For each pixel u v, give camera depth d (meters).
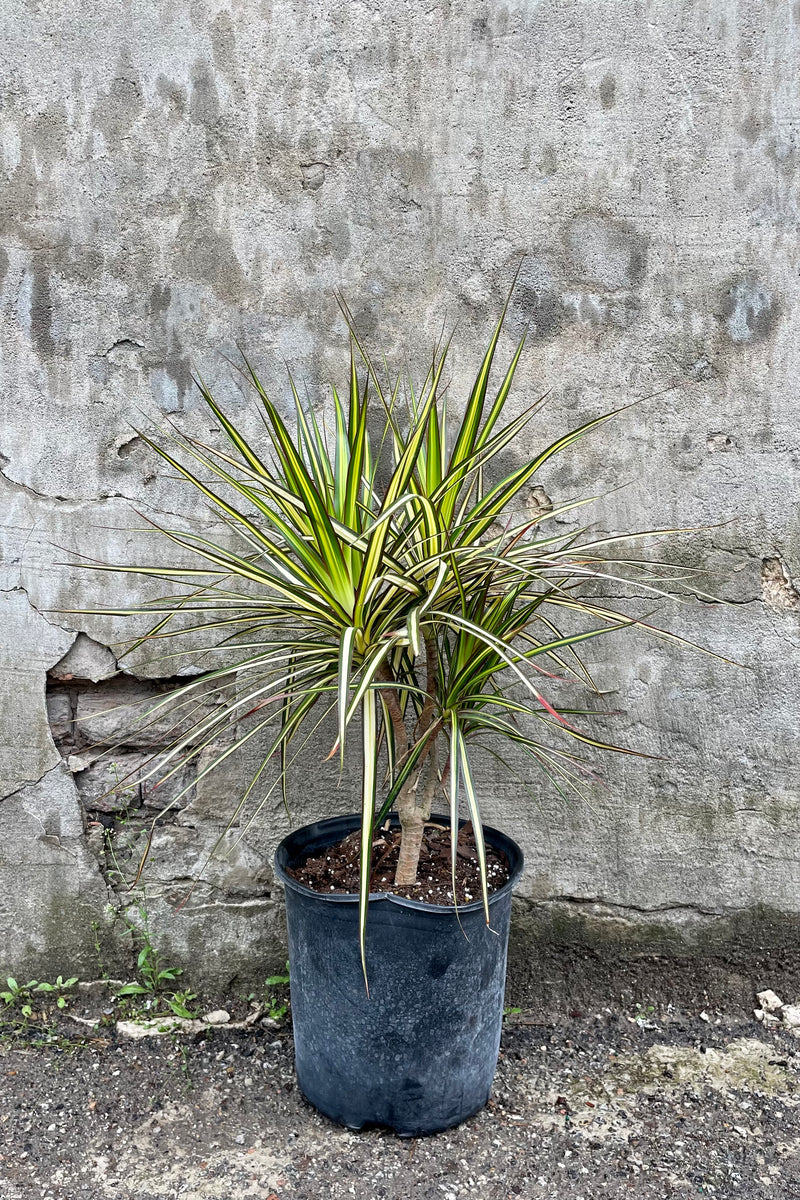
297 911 1.96
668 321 2.34
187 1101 2.13
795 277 2.32
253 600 1.88
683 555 2.39
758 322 2.33
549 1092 2.17
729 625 2.41
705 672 2.42
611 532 2.39
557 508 1.99
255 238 2.31
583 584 2.39
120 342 2.35
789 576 2.39
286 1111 2.11
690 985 2.51
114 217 2.31
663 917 2.50
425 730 1.98
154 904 2.48
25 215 2.31
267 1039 2.35
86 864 2.47
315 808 2.45
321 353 2.34
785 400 2.35
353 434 1.84
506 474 2.38
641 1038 2.38
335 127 2.29
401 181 2.30
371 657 1.64
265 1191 1.86
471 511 1.89
